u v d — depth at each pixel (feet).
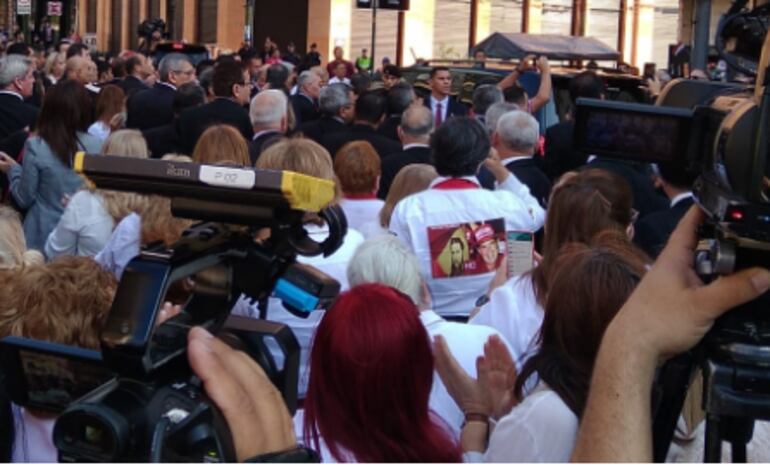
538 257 15.24
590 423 5.20
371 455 6.79
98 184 5.61
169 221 13.03
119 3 100.48
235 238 5.74
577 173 12.03
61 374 6.20
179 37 95.55
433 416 7.41
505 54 57.41
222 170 5.32
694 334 5.15
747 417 6.00
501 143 19.57
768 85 5.45
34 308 8.75
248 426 5.47
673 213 14.38
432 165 16.51
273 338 6.17
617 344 5.23
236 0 95.14
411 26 96.58
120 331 5.17
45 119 19.38
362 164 16.30
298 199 5.33
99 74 44.73
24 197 19.53
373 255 10.44
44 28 92.99
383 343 6.77
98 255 13.73
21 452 8.18
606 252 8.43
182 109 26.45
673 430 6.84
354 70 65.26
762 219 5.16
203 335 5.53
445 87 33.50
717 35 7.02
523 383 8.30
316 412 6.91
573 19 103.45
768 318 5.83
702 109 6.80
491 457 7.97
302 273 5.95
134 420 5.12
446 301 14.02
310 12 93.71
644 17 104.68
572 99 29.40
